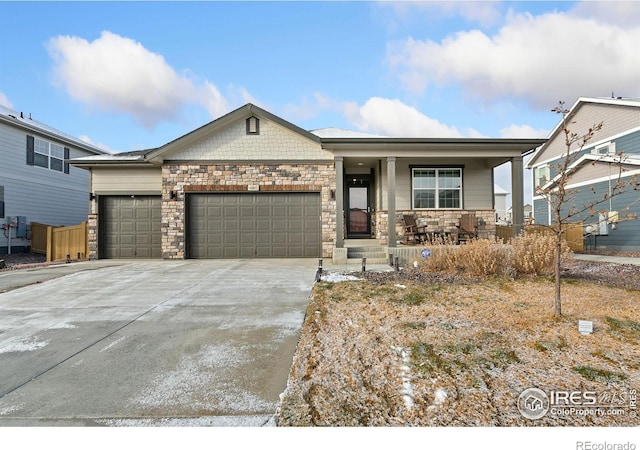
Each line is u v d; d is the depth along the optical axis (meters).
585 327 3.61
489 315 4.27
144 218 11.34
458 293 5.35
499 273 6.70
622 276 7.09
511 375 2.81
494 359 3.07
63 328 4.32
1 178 13.41
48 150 15.66
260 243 10.84
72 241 11.55
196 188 10.77
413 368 2.97
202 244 10.84
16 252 13.91
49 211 15.65
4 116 13.29
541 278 6.38
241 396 2.68
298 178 10.87
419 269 7.54
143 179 11.34
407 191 11.47
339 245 9.62
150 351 3.57
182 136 10.58
